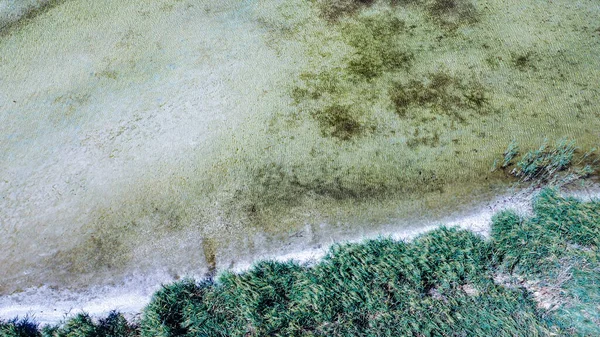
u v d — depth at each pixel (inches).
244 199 175.9
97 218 172.9
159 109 198.8
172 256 165.3
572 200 165.8
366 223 170.4
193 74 208.1
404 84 201.0
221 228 170.4
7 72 211.3
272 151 185.9
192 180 180.2
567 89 198.1
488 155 183.2
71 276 162.1
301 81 203.5
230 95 201.2
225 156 185.5
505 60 207.3
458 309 145.3
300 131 190.2
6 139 192.7
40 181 181.9
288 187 177.9
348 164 182.2
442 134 188.1
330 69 206.5
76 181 181.6
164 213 173.5
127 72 210.2
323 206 174.1
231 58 212.2
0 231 171.2
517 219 161.8
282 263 157.9
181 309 149.5
